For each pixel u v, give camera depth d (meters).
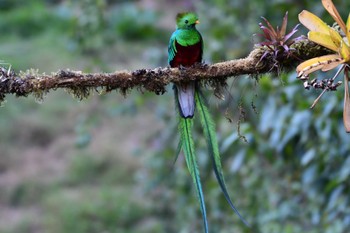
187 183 9.19
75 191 13.81
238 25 8.49
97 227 12.41
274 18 8.00
